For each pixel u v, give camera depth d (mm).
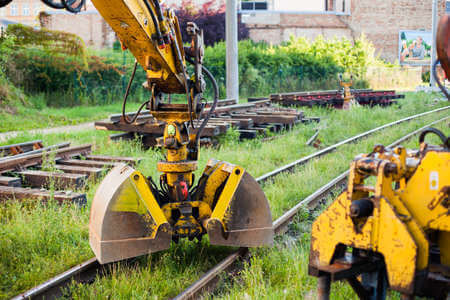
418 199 3217
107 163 9078
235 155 10344
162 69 4809
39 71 23953
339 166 9469
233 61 20078
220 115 14828
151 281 4457
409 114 20750
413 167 3316
